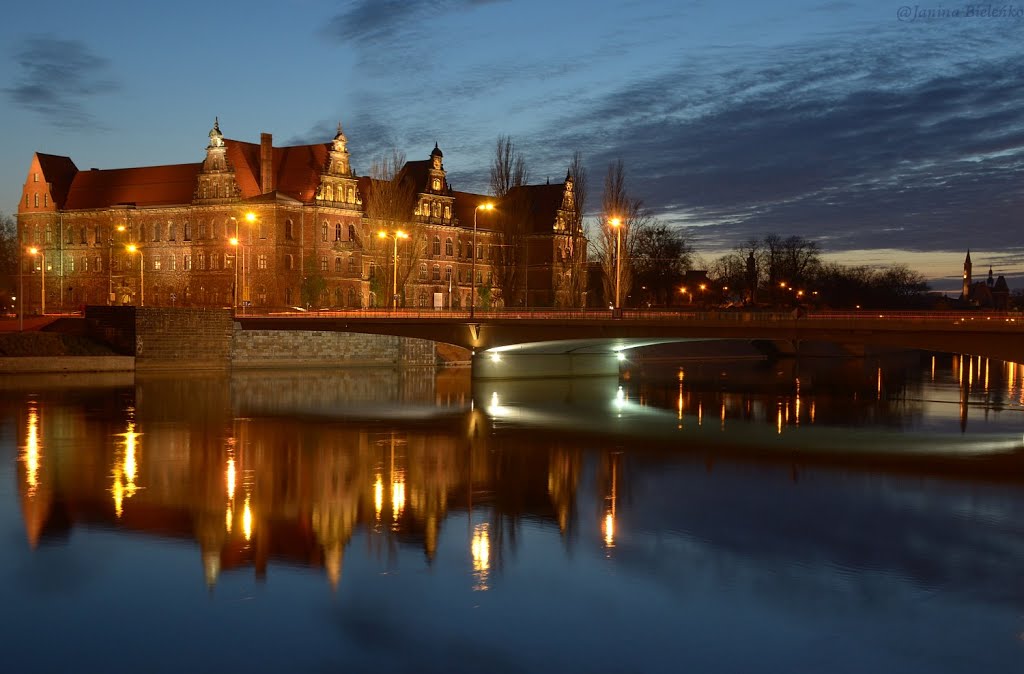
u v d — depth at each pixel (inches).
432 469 1971.0
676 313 3122.5
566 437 2418.8
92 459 2044.8
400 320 3774.6
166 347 4379.9
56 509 1594.5
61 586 1206.3
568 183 7534.5
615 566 1301.7
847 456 2143.2
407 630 1076.5
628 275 5295.3
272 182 6220.5
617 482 1851.6
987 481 1857.8
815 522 1540.4
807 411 3036.4
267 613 1121.4
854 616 1124.5
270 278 5880.9
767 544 1411.2
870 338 2615.7
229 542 1403.8
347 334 5044.3
